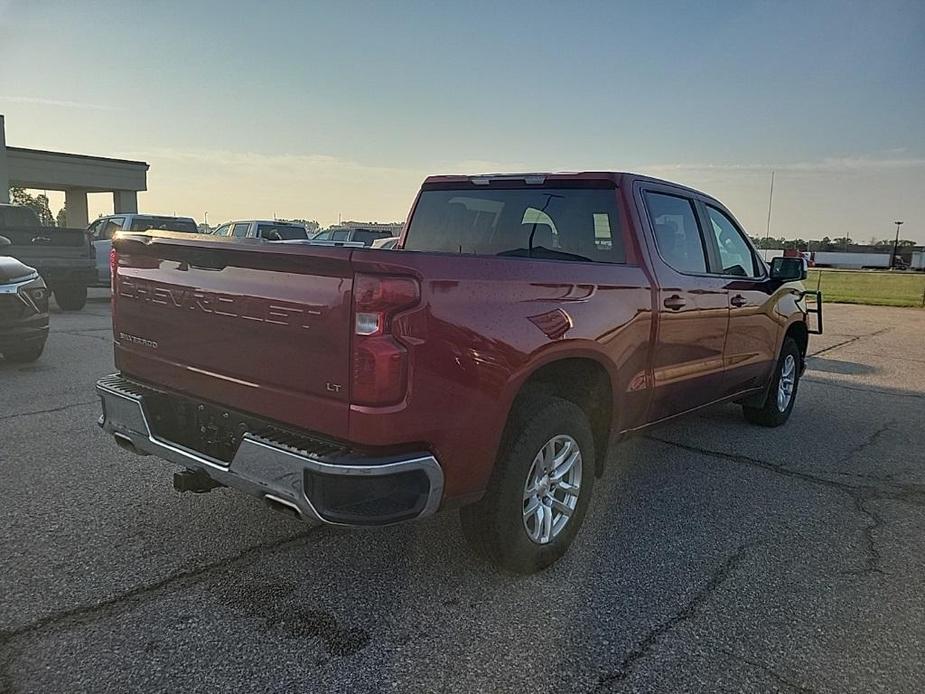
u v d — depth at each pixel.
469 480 2.87
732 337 4.98
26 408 5.96
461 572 3.32
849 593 3.27
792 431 6.23
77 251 12.84
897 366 10.17
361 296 2.52
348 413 2.58
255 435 2.78
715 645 2.80
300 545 3.53
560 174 4.25
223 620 2.84
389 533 3.69
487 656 2.67
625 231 3.97
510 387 2.93
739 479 4.87
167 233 3.42
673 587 3.28
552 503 3.39
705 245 4.75
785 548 3.75
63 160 25.72
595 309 3.42
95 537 3.54
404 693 2.44
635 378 3.84
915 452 5.66
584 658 2.69
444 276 2.68
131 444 3.45
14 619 2.79
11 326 7.48
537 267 3.13
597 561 3.53
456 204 4.72
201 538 3.57
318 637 2.75
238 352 2.95
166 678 2.46
